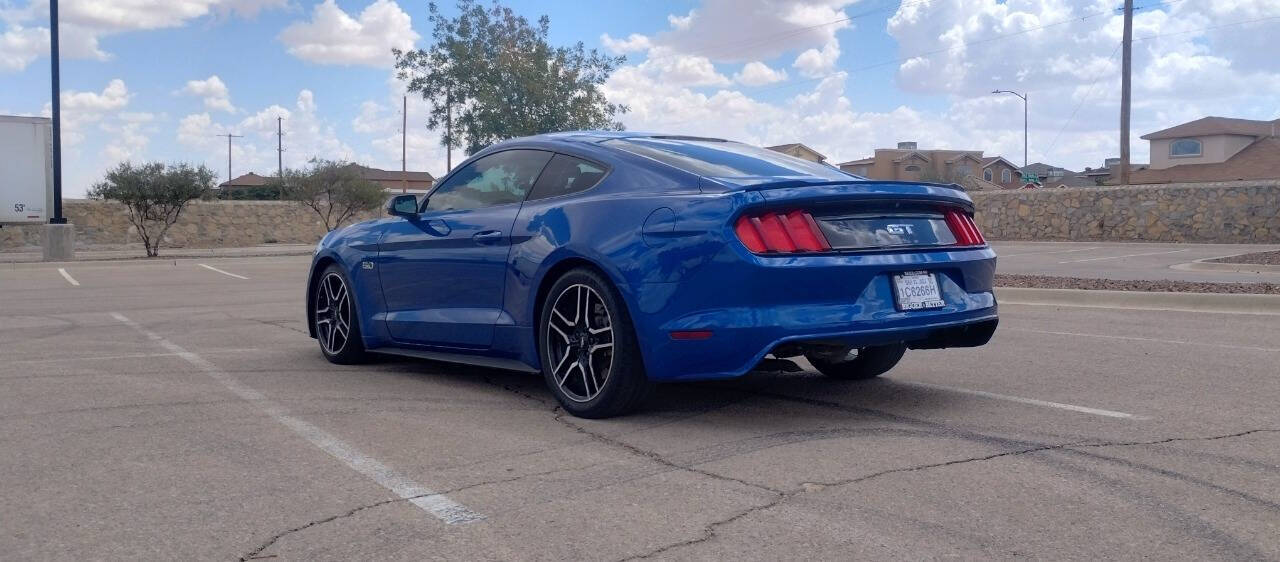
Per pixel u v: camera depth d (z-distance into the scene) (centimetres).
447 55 2781
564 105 2831
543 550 303
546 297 499
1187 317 889
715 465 394
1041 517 328
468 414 495
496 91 2761
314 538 316
